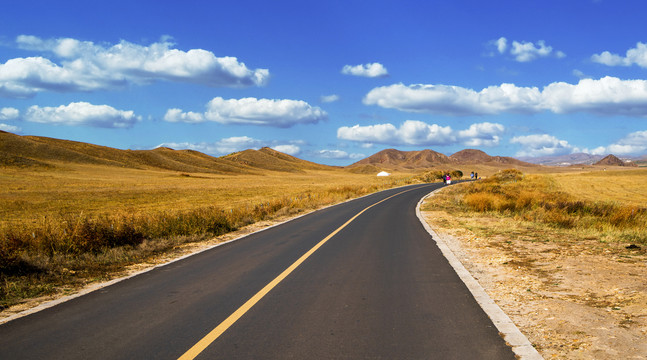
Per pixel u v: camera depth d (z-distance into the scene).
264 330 4.41
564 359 3.58
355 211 21.47
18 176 79.00
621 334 4.08
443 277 6.79
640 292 5.42
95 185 64.75
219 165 193.00
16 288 6.23
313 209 23.36
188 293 6.02
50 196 41.19
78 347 4.01
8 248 8.45
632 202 31.06
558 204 19.77
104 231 10.44
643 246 9.09
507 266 7.54
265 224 16.12
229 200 37.50
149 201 37.00
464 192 38.56
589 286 5.88
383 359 3.62
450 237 11.77
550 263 7.60
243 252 9.62
